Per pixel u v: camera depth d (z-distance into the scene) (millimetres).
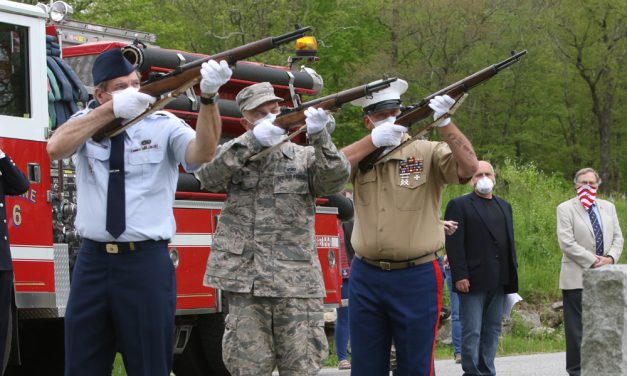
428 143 7691
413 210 7539
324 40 40406
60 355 10633
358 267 7703
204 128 5836
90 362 6102
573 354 11586
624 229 29812
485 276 10805
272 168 7145
